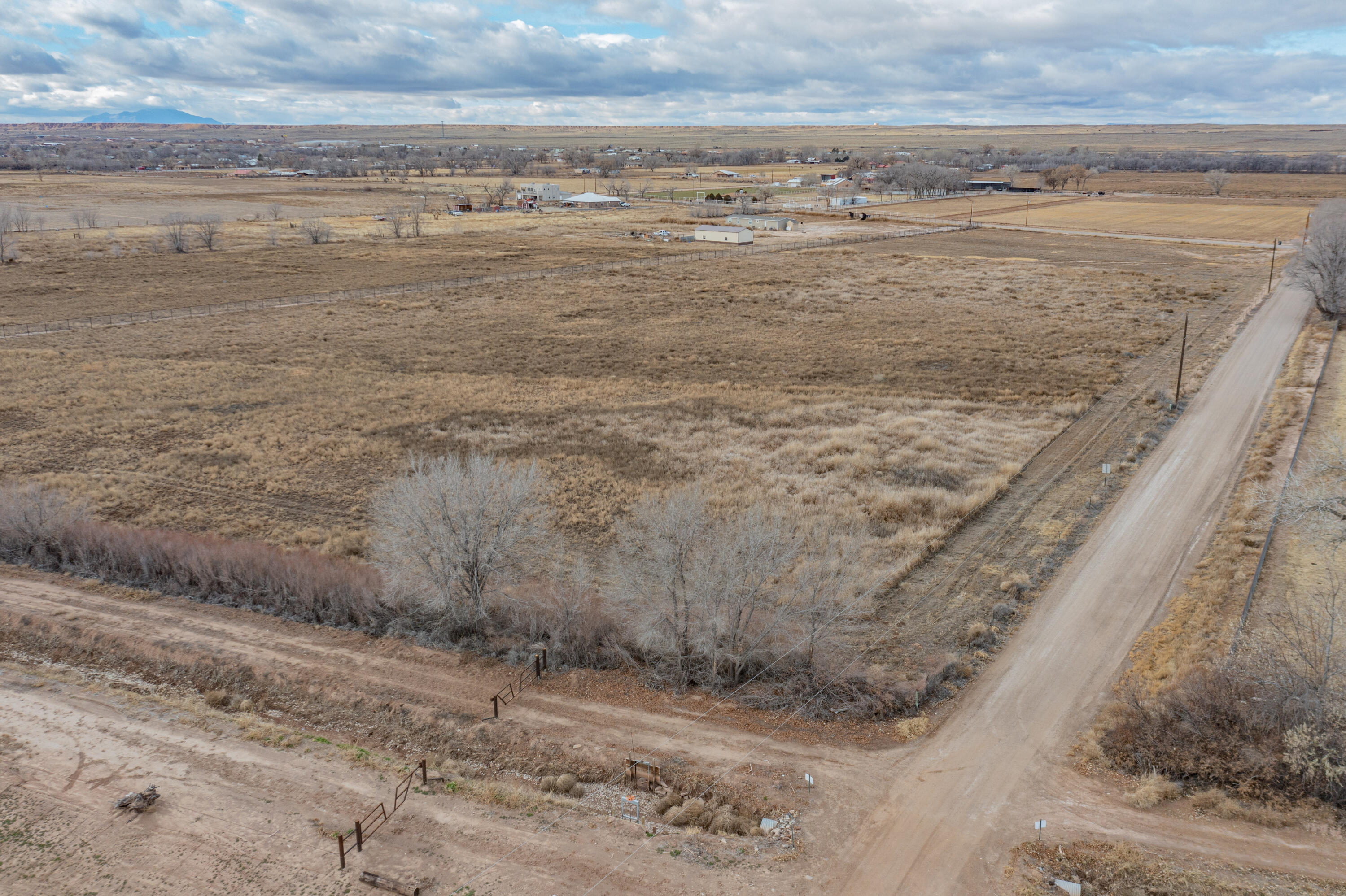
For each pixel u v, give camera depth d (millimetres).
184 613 30531
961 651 27281
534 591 30891
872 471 44094
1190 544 34625
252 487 42750
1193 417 51500
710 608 25750
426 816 20656
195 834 20125
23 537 35344
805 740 23000
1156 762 21141
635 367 67125
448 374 65125
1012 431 50188
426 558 28781
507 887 18328
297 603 30656
